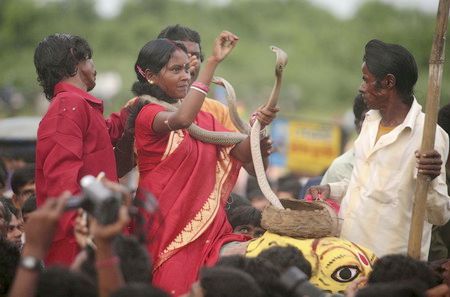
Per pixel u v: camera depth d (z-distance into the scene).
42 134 10.53
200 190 11.01
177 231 10.80
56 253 10.28
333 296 9.56
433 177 10.28
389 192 10.79
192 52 12.49
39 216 7.60
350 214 10.96
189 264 10.79
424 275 9.21
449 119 12.51
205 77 10.52
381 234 10.80
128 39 68.50
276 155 25.20
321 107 69.88
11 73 61.31
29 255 7.61
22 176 14.06
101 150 10.84
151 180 10.95
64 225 10.09
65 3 72.25
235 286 8.16
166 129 10.74
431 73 10.23
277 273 8.81
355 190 11.02
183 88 11.10
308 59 74.38
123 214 7.57
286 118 25.22
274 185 21.25
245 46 72.56
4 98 48.03
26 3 70.06
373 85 10.91
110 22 71.50
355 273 10.14
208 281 8.23
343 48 76.19
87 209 7.74
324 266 10.12
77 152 10.48
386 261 9.29
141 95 11.23
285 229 10.39
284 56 10.81
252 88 68.12
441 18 10.20
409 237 10.38
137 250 8.68
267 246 10.39
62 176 10.36
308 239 10.41
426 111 10.25
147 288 7.63
